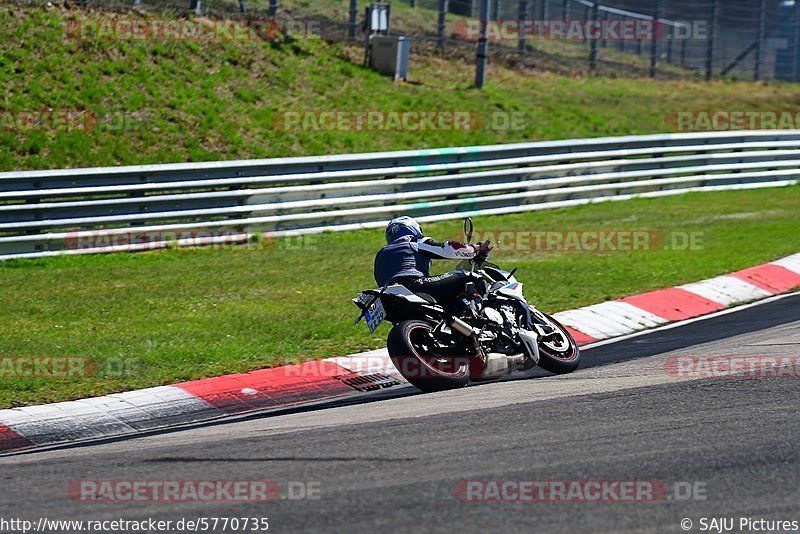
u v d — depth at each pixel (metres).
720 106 58.41
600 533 10.15
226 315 23.53
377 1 57.88
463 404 16.02
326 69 48.84
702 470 12.05
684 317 24.52
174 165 31.97
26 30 41.34
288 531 10.41
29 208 29.25
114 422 16.77
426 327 17.41
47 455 14.75
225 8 50.25
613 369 18.80
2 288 26.09
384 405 16.66
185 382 18.67
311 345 21.19
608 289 26.34
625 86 60.06
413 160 37.03
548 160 40.06
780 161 47.72
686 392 16.08
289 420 16.06
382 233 35.34
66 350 20.39
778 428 13.70
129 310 24.00
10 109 37.19
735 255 30.75
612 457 12.62
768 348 19.80
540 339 18.55
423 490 11.50
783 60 70.62
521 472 12.09
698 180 44.41
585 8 63.19
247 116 42.44
